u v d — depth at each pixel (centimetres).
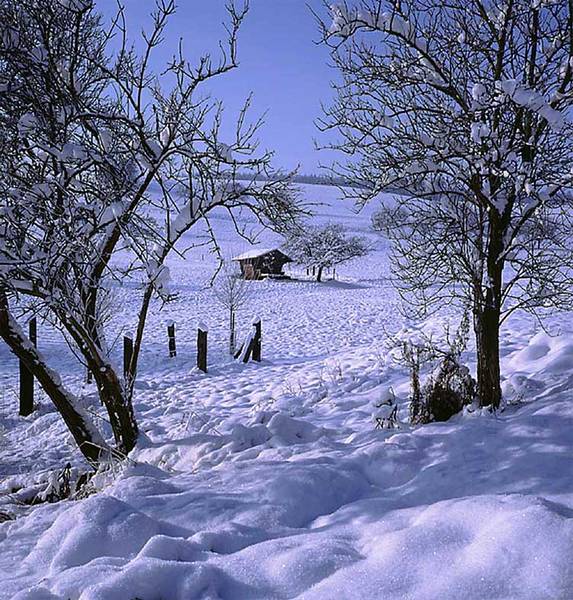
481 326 655
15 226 619
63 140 629
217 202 686
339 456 571
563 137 616
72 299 686
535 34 608
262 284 4659
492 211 632
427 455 536
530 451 488
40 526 501
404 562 340
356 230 9262
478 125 548
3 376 1512
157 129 684
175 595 331
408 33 590
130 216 643
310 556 357
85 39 681
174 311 2855
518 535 333
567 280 646
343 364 1269
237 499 477
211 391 1252
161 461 722
